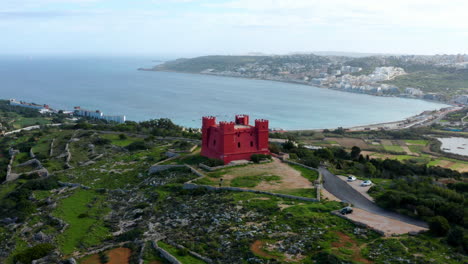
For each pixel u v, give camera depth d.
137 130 156.38
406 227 50.91
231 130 87.31
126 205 74.06
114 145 128.88
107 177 95.25
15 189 93.00
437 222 47.38
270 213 56.44
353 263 41.19
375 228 50.06
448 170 107.50
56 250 54.22
